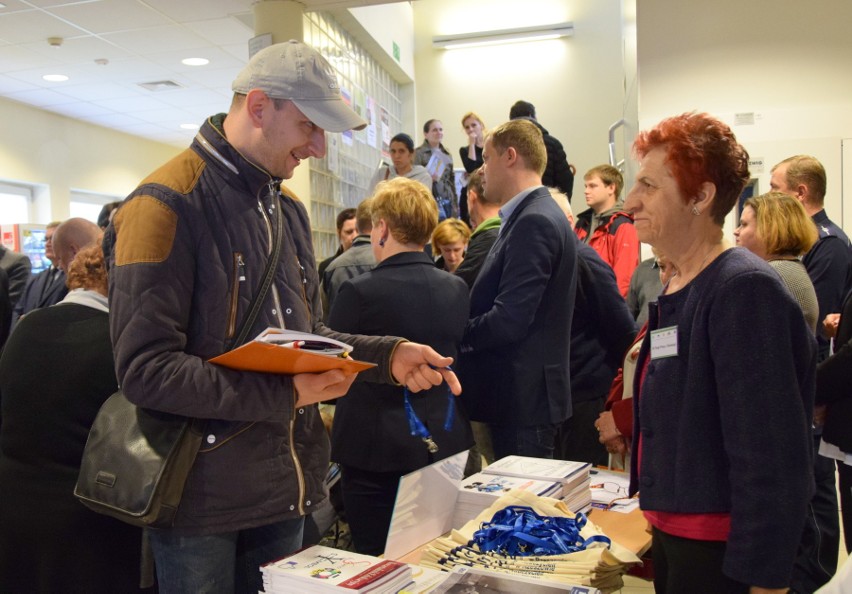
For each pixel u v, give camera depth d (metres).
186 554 1.28
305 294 1.49
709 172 1.18
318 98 1.30
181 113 8.36
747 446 1.07
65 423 1.75
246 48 5.98
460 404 2.23
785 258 2.31
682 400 1.17
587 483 1.94
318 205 5.27
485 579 1.35
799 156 2.88
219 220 1.31
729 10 4.02
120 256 1.23
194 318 1.29
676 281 1.28
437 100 8.07
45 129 8.14
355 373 1.30
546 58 7.83
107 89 7.22
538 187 2.36
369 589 1.23
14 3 4.88
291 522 1.51
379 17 6.56
